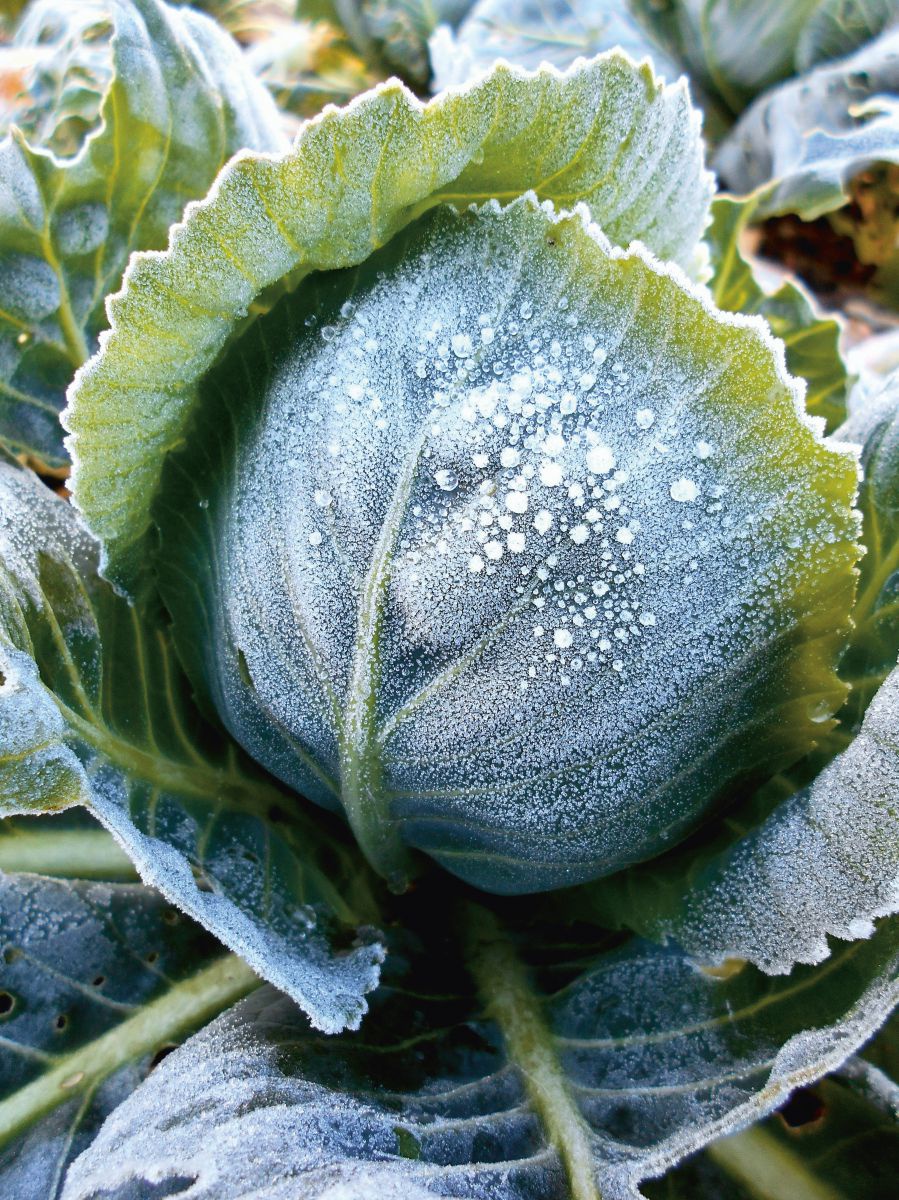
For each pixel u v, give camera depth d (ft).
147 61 1.30
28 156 1.30
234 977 1.29
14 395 1.39
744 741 1.14
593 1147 1.09
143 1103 1.08
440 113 1.02
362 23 2.58
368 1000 1.24
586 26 2.46
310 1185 0.93
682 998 1.20
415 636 1.08
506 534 1.04
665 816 1.16
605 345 1.03
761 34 2.53
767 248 2.72
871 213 2.59
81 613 1.23
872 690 1.22
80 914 1.29
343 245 1.08
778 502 1.03
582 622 1.05
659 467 1.03
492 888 1.30
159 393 1.11
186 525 1.24
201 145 1.37
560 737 1.10
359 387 1.08
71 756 1.05
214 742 1.35
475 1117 1.12
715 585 1.05
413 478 1.06
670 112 1.13
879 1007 0.98
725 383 1.01
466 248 1.07
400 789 1.17
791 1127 1.21
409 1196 0.94
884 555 1.25
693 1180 1.18
